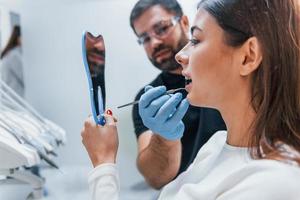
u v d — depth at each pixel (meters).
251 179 0.56
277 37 0.62
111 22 1.93
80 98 1.97
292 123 0.63
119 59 1.92
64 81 2.00
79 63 1.97
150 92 0.84
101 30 1.93
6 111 1.06
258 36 0.62
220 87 0.66
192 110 1.23
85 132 0.77
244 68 0.63
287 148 0.59
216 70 0.65
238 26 0.63
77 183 1.59
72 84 1.99
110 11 1.92
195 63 0.67
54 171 1.46
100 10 1.93
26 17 1.98
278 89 0.63
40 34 2.00
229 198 0.57
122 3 1.91
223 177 0.63
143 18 1.43
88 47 0.74
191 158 1.18
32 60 2.02
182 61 0.72
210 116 1.19
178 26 1.38
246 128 0.67
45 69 2.02
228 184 0.60
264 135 0.62
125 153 1.86
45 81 2.02
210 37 0.65
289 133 0.62
